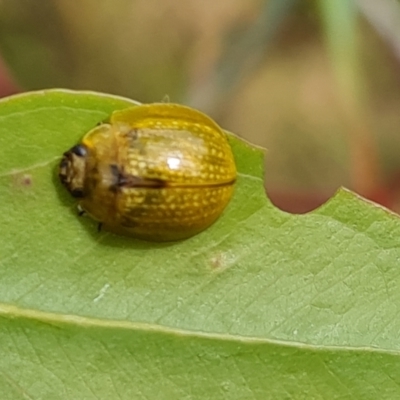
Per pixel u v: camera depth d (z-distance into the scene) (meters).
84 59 0.16
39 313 0.13
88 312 0.13
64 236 0.13
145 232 0.13
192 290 0.13
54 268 0.13
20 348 0.13
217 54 0.16
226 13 0.16
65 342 0.13
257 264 0.13
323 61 0.17
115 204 0.13
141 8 0.16
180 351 0.13
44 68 0.16
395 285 0.13
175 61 0.16
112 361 0.13
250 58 0.15
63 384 0.13
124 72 0.16
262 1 0.16
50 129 0.13
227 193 0.13
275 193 0.15
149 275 0.13
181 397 0.13
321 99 0.17
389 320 0.13
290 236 0.13
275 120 0.17
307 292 0.13
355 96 0.15
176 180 0.13
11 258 0.13
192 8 0.16
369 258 0.13
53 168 0.13
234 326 0.13
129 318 0.13
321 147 0.17
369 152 0.15
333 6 0.14
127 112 0.13
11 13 0.16
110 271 0.13
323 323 0.13
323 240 0.13
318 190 0.15
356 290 0.13
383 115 0.16
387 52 0.16
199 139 0.13
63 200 0.13
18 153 0.12
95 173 0.13
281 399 0.13
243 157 0.13
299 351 0.13
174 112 0.13
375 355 0.13
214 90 0.15
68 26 0.16
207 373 0.13
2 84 0.15
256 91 0.17
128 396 0.13
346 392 0.13
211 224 0.13
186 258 0.13
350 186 0.15
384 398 0.13
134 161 0.13
